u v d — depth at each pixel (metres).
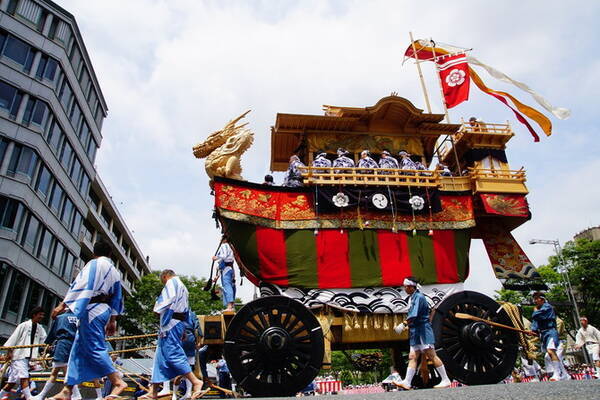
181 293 6.41
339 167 8.98
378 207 8.82
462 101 14.34
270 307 7.55
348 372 49.19
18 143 25.89
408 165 9.79
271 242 8.45
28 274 26.05
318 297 8.25
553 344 9.49
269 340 7.18
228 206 8.38
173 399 6.82
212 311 37.59
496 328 8.23
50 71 28.69
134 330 38.88
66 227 32.41
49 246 29.50
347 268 8.54
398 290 8.61
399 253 8.85
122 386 5.25
